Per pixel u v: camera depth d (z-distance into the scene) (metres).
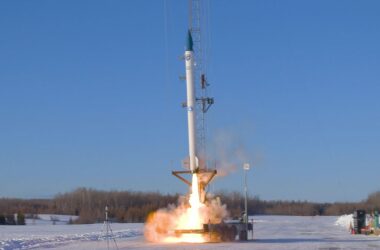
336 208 136.62
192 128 40.50
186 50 40.94
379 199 118.00
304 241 38.66
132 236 48.72
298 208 139.38
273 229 62.06
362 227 51.22
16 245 36.62
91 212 103.50
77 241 41.28
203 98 41.62
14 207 124.06
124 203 109.50
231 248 31.88
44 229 66.56
